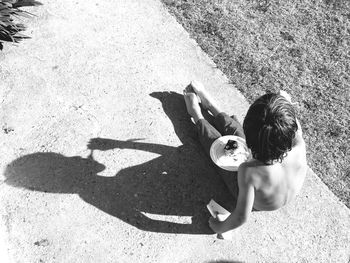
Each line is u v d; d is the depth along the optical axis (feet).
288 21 7.79
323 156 6.26
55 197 5.60
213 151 5.58
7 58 6.91
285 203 5.09
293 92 6.89
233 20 7.72
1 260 5.02
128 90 6.67
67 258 5.16
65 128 6.21
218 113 6.24
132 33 7.38
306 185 5.92
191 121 6.43
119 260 5.19
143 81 6.79
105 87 6.68
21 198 5.57
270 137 4.24
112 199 5.64
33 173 5.78
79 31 7.31
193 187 5.82
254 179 4.62
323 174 6.09
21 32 7.23
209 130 5.92
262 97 4.41
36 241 5.25
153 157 6.03
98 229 5.40
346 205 5.85
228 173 5.45
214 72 7.04
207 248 5.35
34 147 6.00
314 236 5.51
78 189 5.69
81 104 6.47
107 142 6.12
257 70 7.11
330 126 6.56
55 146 6.03
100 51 7.09
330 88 6.97
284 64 7.22
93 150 6.03
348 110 6.75
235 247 5.38
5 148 5.97
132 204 5.62
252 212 5.65
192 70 7.02
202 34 7.49
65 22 7.41
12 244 5.21
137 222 5.49
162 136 6.23
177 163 6.00
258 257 5.32
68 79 6.72
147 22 7.55
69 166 5.86
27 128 6.18
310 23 7.79
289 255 5.35
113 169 5.89
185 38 7.41
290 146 4.36
